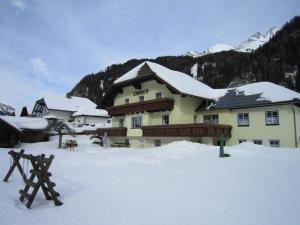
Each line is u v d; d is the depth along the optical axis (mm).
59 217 5312
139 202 6250
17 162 7527
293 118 21688
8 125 30188
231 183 7984
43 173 6191
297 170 9930
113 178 8867
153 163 12375
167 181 8352
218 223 4957
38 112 74000
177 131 24266
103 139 31781
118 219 5180
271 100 22969
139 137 29547
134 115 30750
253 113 24359
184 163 12078
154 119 28906
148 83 29812
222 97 27953
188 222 5012
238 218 5203
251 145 17672
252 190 7199
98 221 5078
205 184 7906
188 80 31625
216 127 23844
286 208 5750
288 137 21891
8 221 5047
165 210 5688
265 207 5832
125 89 33281
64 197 6723
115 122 35062
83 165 11875
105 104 36594
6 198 6609
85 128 51250
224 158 13188
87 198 6609
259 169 10141
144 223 4969
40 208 5902
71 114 68750
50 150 20812
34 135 38500
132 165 11812
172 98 26875
